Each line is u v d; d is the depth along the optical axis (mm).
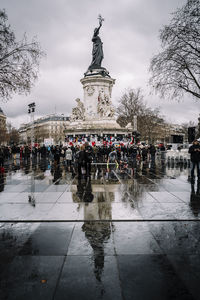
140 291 3715
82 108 59469
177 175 16703
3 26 21594
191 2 21828
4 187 12344
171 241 5504
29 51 22875
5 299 3549
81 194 10484
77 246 5270
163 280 3994
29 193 10789
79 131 54250
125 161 31062
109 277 4078
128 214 7480
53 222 6875
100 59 58594
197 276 4109
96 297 3578
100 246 5254
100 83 56250
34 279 4039
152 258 4719
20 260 4664
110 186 12367
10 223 6816
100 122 55094
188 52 23812
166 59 24797
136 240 5570
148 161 31875
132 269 4328
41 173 18531
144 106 71812
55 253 4945
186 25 22859
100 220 6949
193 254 4887
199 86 24453
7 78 22812
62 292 3695
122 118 74875
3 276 4141
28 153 36938
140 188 11766
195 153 13727
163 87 26188
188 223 6715
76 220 6961
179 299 3539
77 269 4332
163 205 8523
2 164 23016
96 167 22875
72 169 21406
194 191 10984
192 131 27406
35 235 5906
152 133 88438
